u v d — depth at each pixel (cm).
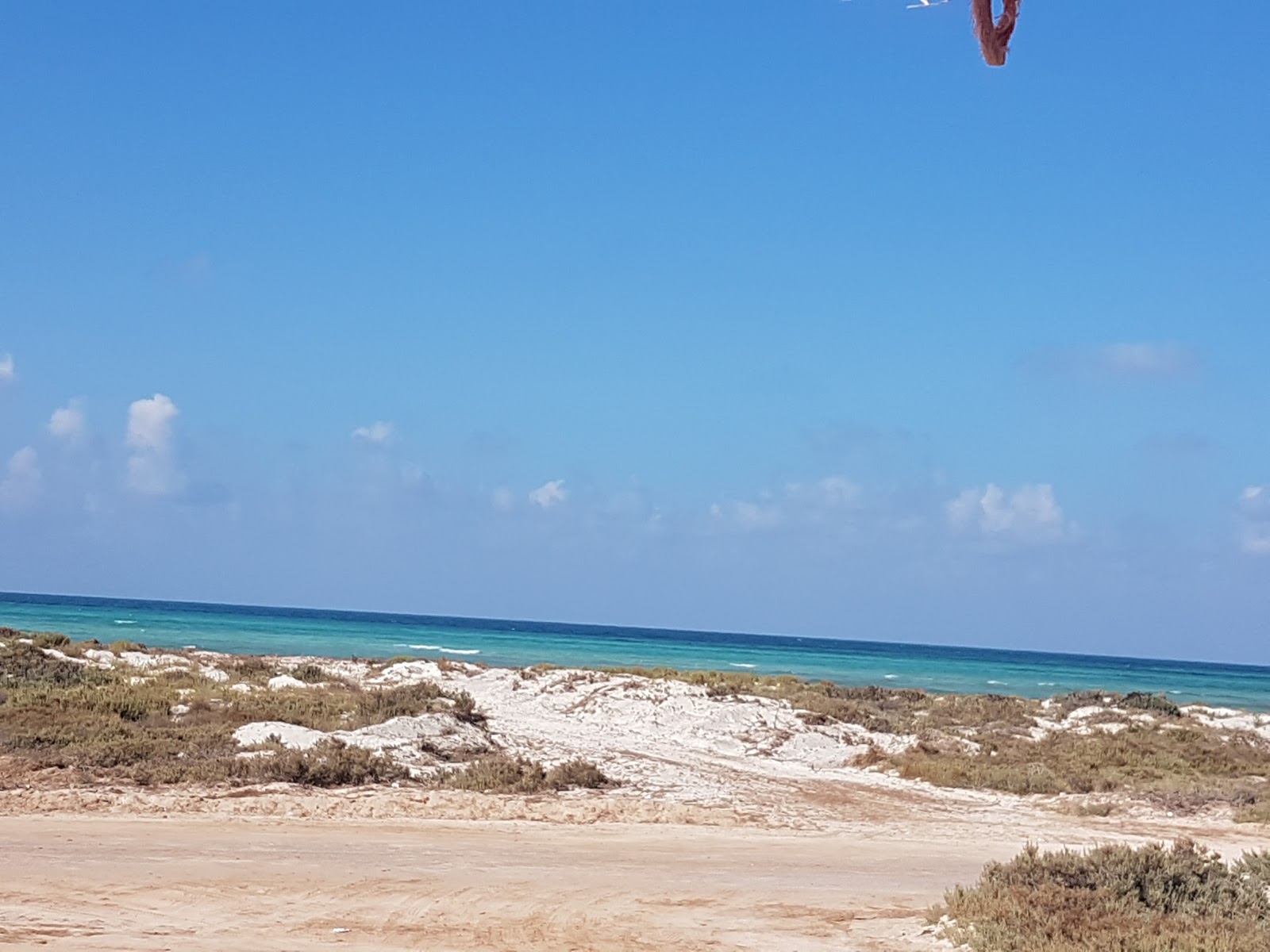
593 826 2150
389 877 1585
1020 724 4303
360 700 3341
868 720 3975
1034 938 1253
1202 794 2803
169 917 1310
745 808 2466
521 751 2936
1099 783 2928
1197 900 1465
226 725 2786
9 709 2698
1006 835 2295
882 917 1466
